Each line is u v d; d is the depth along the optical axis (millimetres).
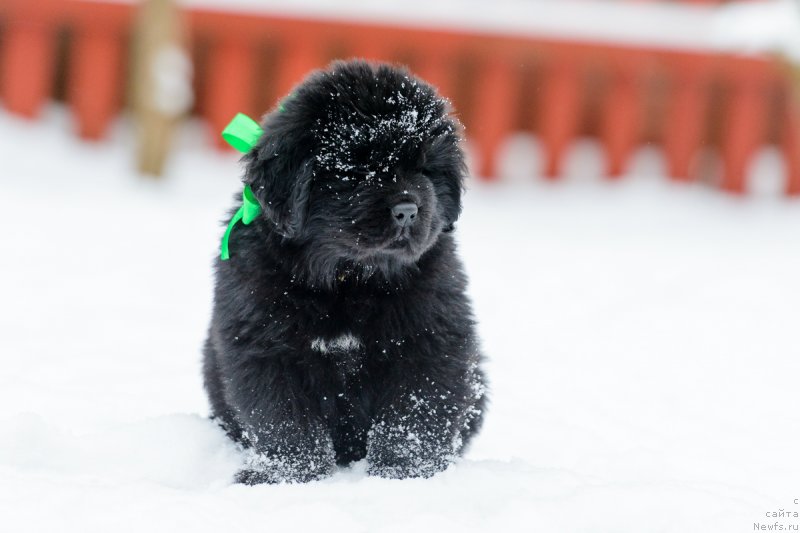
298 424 5078
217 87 14383
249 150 5320
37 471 4738
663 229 13375
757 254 12281
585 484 4762
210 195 13305
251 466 5156
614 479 5184
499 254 11867
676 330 9297
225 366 5133
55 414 6238
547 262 11633
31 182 12875
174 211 12516
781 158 15109
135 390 7008
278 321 5000
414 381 5113
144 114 13398
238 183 13547
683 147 14805
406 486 4590
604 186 14680
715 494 4617
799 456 6211
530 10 14680
